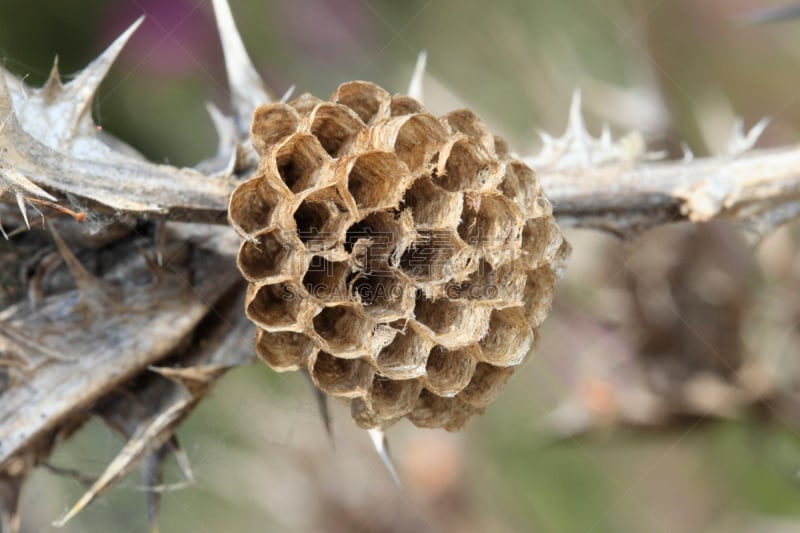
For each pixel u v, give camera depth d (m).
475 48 0.43
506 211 0.22
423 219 0.22
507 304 0.22
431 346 0.22
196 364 0.24
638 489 0.38
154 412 0.24
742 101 0.41
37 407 0.23
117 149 0.24
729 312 0.29
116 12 0.41
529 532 0.36
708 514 0.36
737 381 0.29
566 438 0.30
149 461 0.24
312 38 0.44
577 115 0.25
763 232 0.25
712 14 0.40
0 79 0.22
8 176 0.22
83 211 0.22
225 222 0.23
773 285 0.29
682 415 0.29
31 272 0.24
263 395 0.27
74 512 0.23
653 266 0.29
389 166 0.22
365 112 0.22
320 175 0.22
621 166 0.24
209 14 0.42
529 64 0.40
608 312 0.29
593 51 0.40
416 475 0.33
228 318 0.24
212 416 0.27
